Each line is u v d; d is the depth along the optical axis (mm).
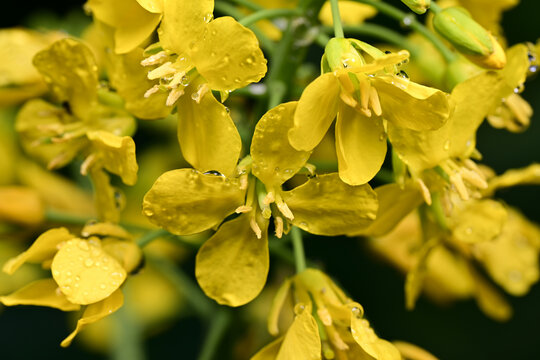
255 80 144
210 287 150
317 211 149
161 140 198
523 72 155
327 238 198
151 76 146
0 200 170
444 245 180
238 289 150
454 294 185
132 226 166
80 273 150
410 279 162
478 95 152
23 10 198
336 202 148
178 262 197
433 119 145
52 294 153
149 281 200
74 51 154
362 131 147
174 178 145
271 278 188
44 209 172
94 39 165
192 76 148
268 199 147
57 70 156
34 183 188
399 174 153
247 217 150
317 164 169
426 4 150
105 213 157
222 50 144
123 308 189
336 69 145
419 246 167
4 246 192
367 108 145
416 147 151
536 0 200
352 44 147
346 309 151
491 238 163
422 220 164
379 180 165
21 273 193
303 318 149
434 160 152
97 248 153
